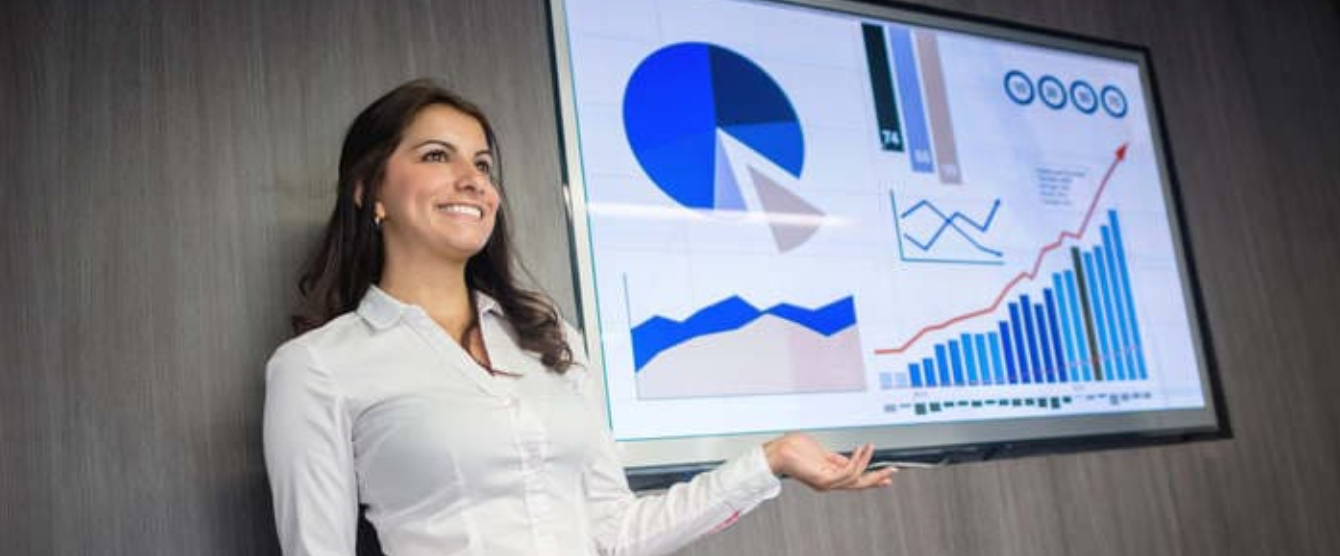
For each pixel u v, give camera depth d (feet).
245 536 5.61
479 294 5.42
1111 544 8.25
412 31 6.72
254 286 5.91
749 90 7.73
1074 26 9.48
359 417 4.75
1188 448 8.87
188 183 5.90
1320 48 11.02
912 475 7.57
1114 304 8.80
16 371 5.32
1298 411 9.59
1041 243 8.61
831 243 7.70
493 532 4.67
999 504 7.86
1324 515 9.42
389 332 4.96
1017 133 8.81
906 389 7.67
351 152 5.47
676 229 7.17
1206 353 9.16
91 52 5.84
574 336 5.71
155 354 5.62
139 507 5.43
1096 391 8.48
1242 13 10.62
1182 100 9.90
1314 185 10.46
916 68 8.50
